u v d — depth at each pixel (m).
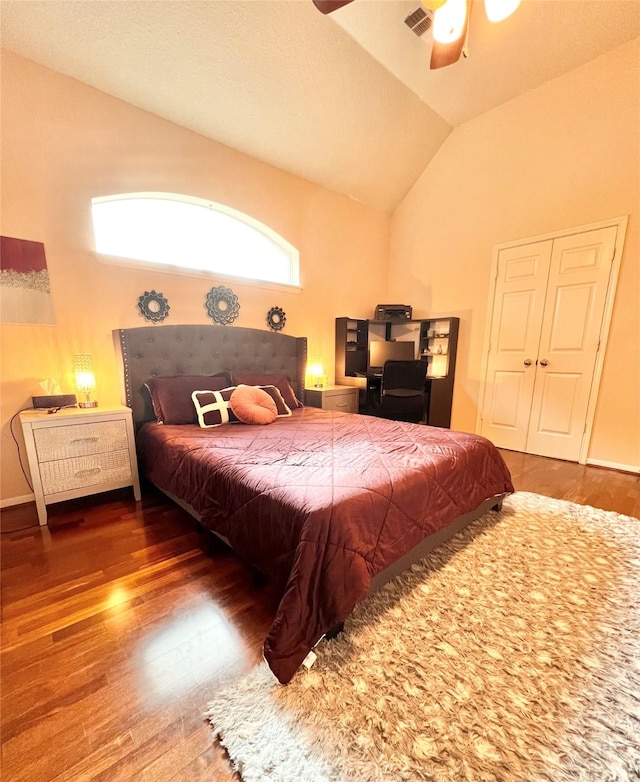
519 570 1.54
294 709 0.94
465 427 4.01
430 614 1.28
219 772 0.81
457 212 3.83
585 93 2.84
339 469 1.46
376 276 4.48
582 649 1.13
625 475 2.81
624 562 1.61
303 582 1.05
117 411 2.12
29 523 1.95
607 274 2.88
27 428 1.83
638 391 2.81
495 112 3.37
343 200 3.96
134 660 1.10
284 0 2.12
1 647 1.14
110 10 1.94
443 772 0.79
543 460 3.22
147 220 2.69
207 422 2.39
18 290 2.10
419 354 4.23
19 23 1.88
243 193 3.09
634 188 2.70
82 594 1.39
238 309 3.17
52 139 2.14
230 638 1.18
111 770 0.82
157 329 2.61
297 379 3.63
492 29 2.47
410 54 2.64
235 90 2.53
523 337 3.44
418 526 1.41
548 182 3.14
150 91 2.38
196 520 1.88
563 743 0.85
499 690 0.99
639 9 2.32
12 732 0.89
